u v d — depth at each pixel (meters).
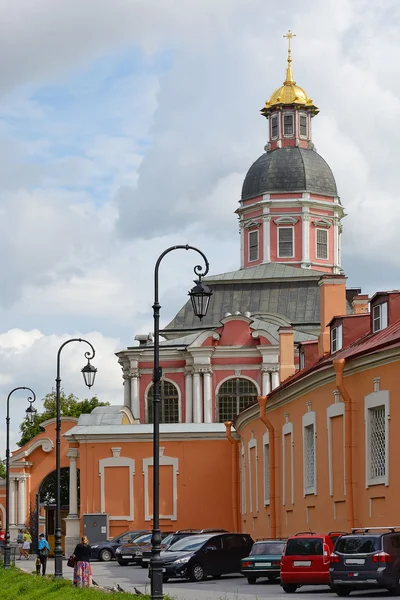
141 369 104.75
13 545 83.19
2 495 111.31
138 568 65.25
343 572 35.34
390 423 40.81
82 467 79.81
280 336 72.75
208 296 38.16
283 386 53.88
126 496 79.25
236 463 72.81
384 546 35.00
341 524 45.41
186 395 103.06
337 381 44.12
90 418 94.94
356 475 43.78
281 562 40.38
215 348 102.38
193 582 51.22
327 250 121.06
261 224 120.69
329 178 122.06
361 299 75.69
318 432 48.69
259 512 61.56
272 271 116.94
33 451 99.12
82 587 43.50
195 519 77.56
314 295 114.38
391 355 40.41
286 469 54.88
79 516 82.19
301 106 124.50
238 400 102.31
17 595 43.34
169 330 113.38
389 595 35.84
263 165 122.50
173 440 78.31
